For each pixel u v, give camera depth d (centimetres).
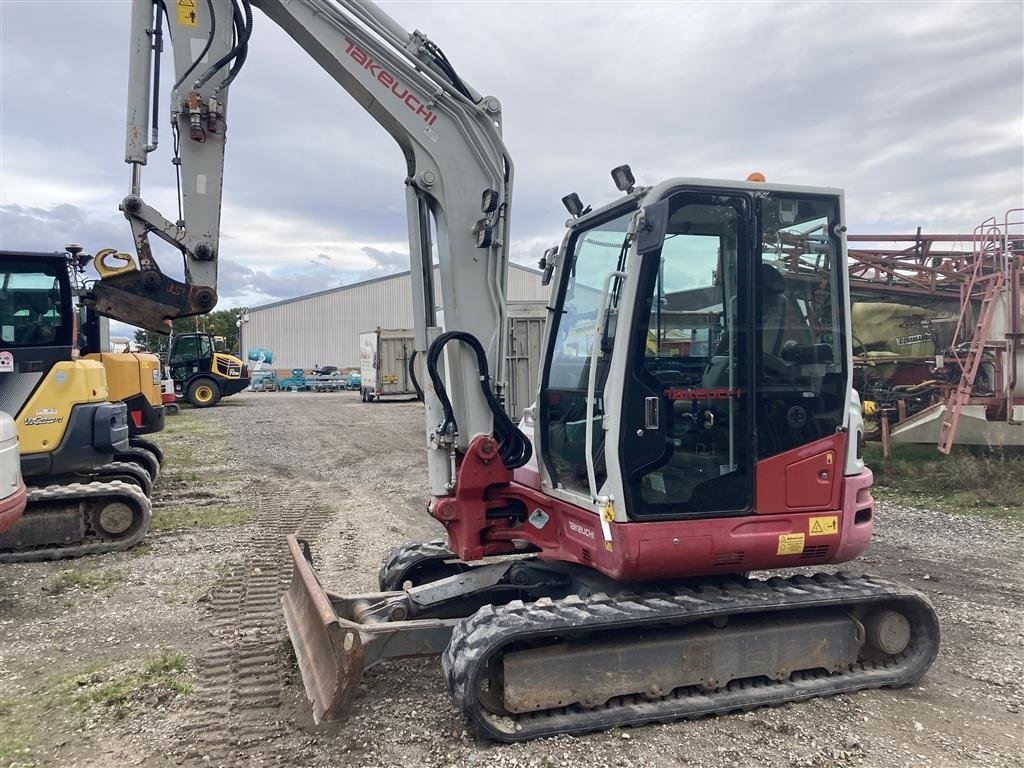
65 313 698
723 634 382
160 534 768
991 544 709
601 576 420
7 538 673
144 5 418
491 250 445
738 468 380
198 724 369
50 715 378
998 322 1041
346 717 337
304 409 2497
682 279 372
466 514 432
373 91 428
